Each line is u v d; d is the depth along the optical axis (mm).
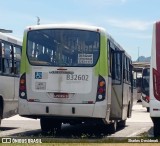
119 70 16125
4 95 15625
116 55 15711
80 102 13227
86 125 20422
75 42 13641
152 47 12516
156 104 12234
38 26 14047
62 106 13258
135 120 25984
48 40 13836
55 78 13469
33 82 13602
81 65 13438
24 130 17219
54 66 13539
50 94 13398
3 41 15633
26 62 13828
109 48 14016
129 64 20094
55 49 13711
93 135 15031
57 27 13812
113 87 14922
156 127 13102
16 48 16922
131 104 21328
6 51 15898
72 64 13469
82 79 13352
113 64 15008
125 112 18672
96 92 13242
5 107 15781
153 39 12539
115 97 15367
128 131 17656
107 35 13766
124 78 17328
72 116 13219
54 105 13289
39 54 13773
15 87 16719
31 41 13984
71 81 13375
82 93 13258
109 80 13750
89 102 13188
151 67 12453
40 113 13406
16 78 16812
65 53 13617
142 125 21656
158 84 12305
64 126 19906
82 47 13570
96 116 13141
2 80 15430
